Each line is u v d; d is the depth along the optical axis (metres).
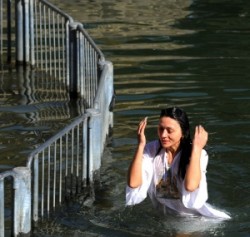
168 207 16.56
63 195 17.72
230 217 16.55
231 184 18.20
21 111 23.64
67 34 25.09
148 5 38.25
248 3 39.38
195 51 30.05
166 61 28.61
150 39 32.00
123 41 31.62
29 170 15.63
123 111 23.12
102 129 19.55
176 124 15.94
